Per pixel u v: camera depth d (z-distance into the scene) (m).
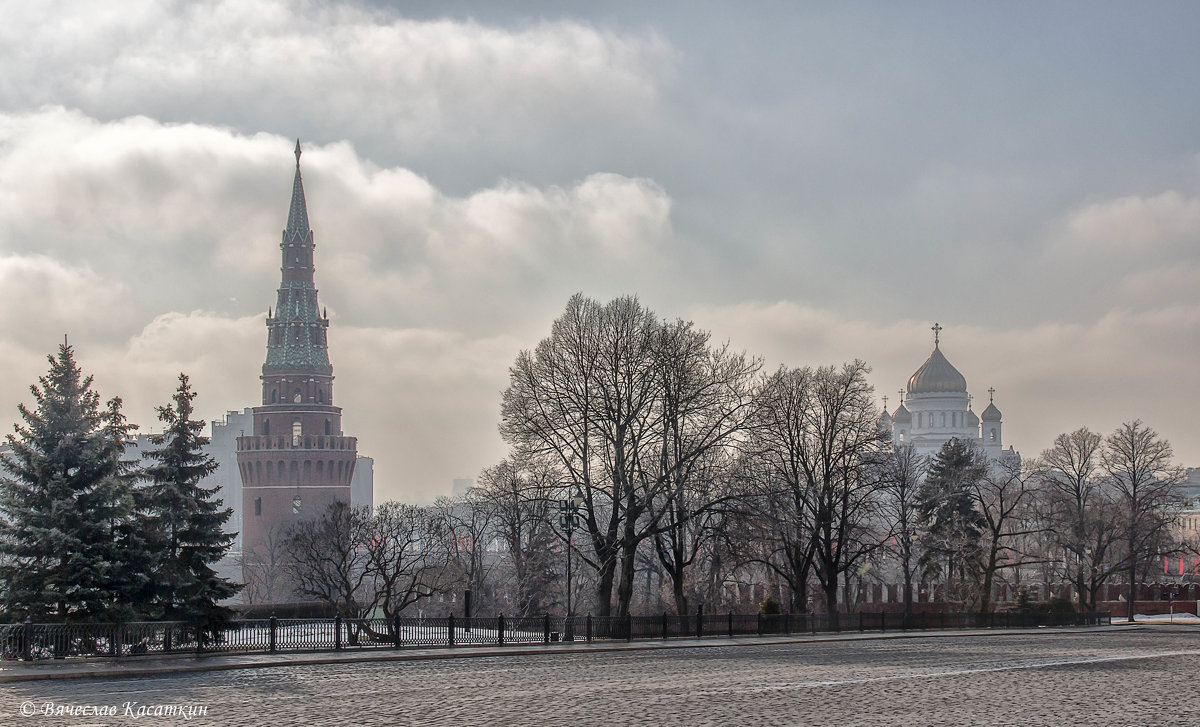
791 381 76.06
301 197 199.50
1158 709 28.11
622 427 63.91
